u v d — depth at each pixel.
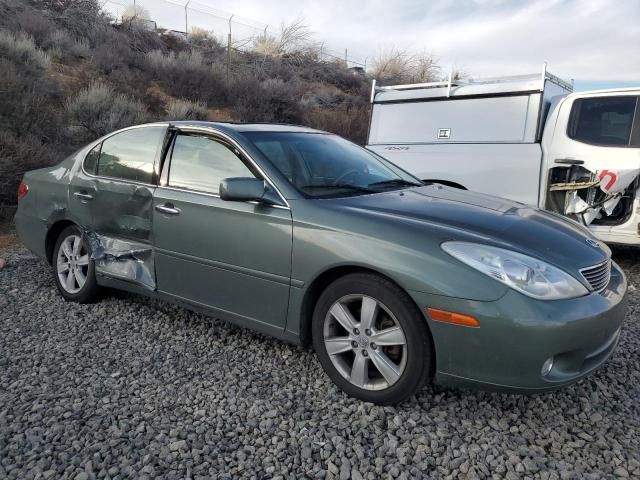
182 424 2.77
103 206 4.24
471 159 6.91
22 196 5.02
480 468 2.46
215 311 3.64
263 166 3.44
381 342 2.90
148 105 15.86
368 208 3.16
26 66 13.20
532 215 3.39
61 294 4.68
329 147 4.06
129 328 4.07
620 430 2.79
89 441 2.61
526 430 2.78
